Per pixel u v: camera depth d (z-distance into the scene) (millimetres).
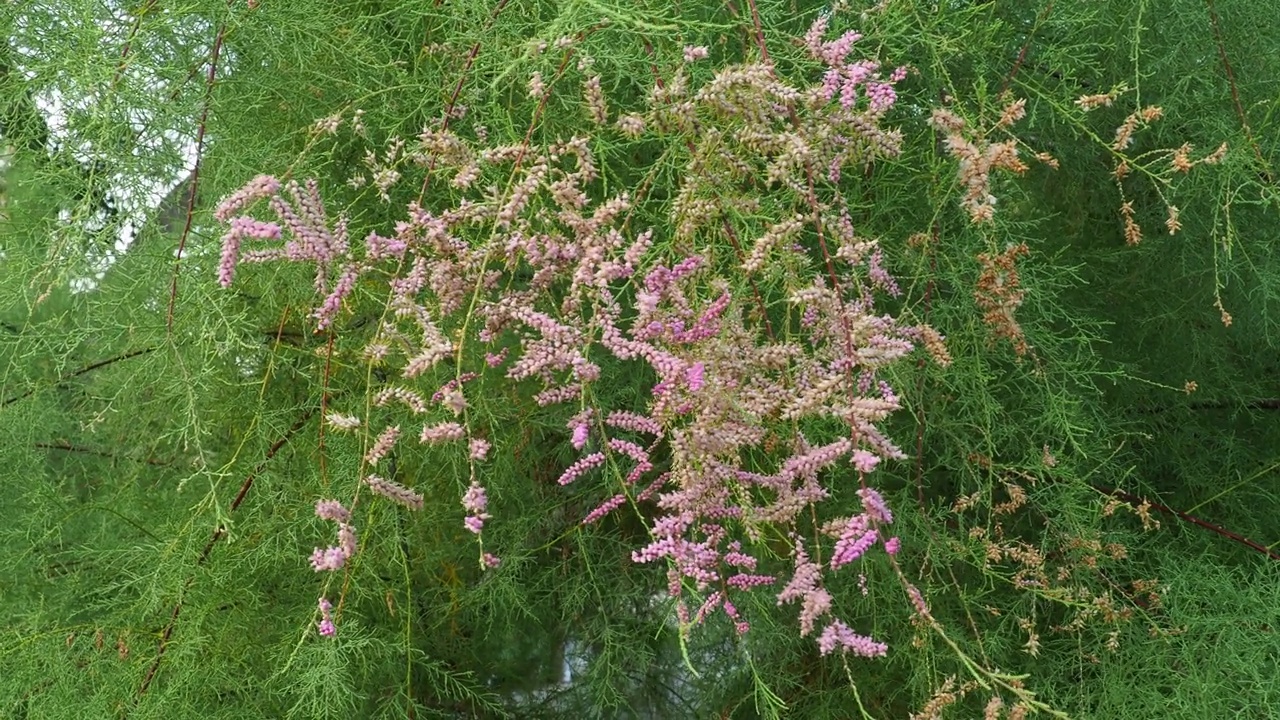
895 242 1014
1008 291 876
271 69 998
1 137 1041
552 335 700
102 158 944
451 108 813
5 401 1144
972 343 992
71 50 934
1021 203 1096
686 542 708
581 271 696
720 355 688
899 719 1137
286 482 1071
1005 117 818
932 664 1013
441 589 1187
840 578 1086
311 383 1054
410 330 988
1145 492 1196
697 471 700
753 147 710
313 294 968
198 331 989
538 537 1207
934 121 779
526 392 1108
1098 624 1051
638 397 1065
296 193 711
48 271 945
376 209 1035
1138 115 941
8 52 993
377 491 737
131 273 998
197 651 1050
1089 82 1077
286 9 948
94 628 1081
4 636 1090
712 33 940
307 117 1030
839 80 749
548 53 797
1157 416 1201
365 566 1031
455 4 898
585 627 1220
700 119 730
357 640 959
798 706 1170
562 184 710
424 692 1232
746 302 798
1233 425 1252
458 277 739
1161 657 1020
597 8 721
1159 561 1088
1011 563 1110
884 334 779
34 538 1220
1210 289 1135
